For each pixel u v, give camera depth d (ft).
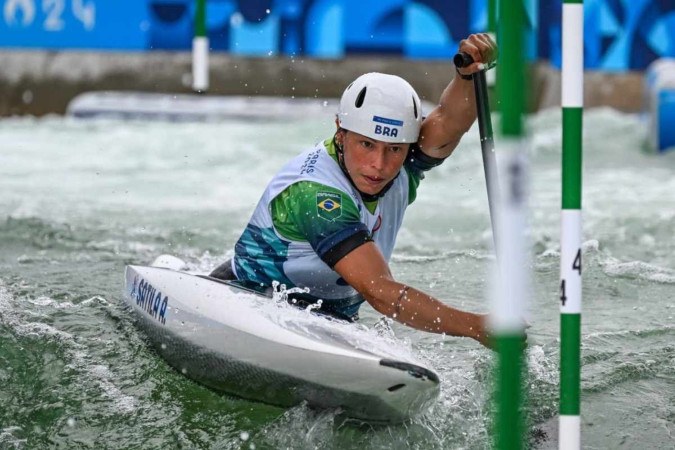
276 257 45.24
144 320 50.37
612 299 60.64
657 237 80.79
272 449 40.75
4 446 41.45
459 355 49.42
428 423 41.88
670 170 121.49
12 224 80.89
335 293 46.16
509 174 26.40
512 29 25.79
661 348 50.90
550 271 66.28
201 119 154.61
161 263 57.31
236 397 45.03
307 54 165.58
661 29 165.48
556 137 139.44
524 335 37.45
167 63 168.55
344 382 39.99
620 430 41.86
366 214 43.93
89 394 45.37
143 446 41.42
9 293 57.57
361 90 42.42
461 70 45.29
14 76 169.78
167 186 108.47
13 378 46.83
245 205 96.84
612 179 114.93
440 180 113.91
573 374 31.91
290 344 41.16
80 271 65.05
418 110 43.32
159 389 45.93
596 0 166.30
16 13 168.86
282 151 131.85
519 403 28.07
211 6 165.48
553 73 163.94
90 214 89.40
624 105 166.09
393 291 40.75
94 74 169.27
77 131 148.46
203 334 44.80
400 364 38.52
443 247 77.05
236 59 166.81
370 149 42.37
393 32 164.14
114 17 167.53
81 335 51.03
